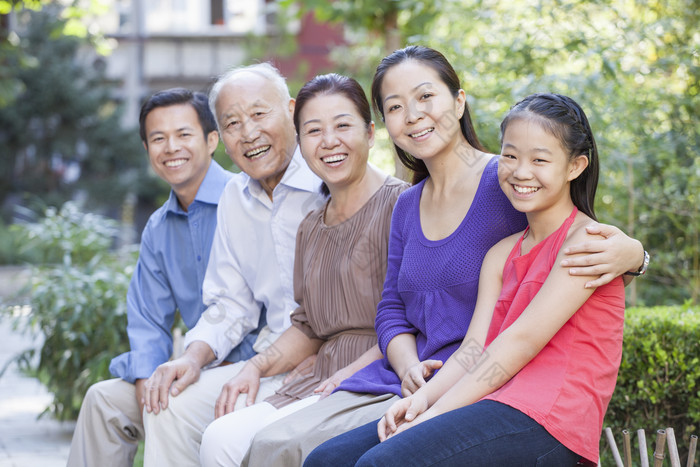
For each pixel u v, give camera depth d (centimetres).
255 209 300
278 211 294
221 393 270
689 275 430
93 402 286
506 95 425
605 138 412
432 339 236
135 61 1652
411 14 559
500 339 207
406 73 241
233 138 292
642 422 308
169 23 1653
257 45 1042
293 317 283
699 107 437
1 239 1311
